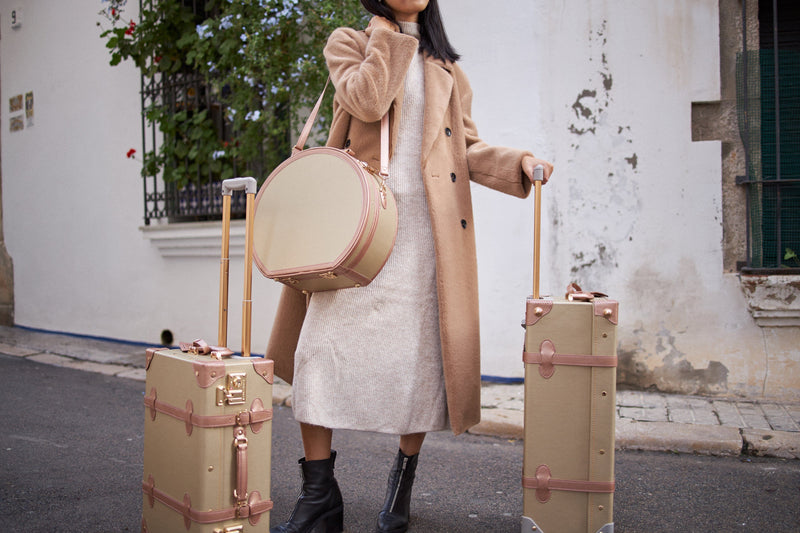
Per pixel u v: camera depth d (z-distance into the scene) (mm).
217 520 1729
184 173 5645
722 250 4184
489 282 4441
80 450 3295
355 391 2113
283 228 2082
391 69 2088
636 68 4270
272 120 4824
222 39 5082
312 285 2111
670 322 4242
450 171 2275
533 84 4348
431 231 2223
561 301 2027
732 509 2584
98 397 4445
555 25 4332
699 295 4203
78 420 3867
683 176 4227
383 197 2025
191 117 5742
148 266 5949
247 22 4797
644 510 2568
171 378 1846
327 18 4426
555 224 4355
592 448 1985
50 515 2453
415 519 2471
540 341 2016
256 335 5199
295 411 2148
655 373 4266
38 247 7066
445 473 3043
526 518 2035
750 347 4129
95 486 2783
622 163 4293
